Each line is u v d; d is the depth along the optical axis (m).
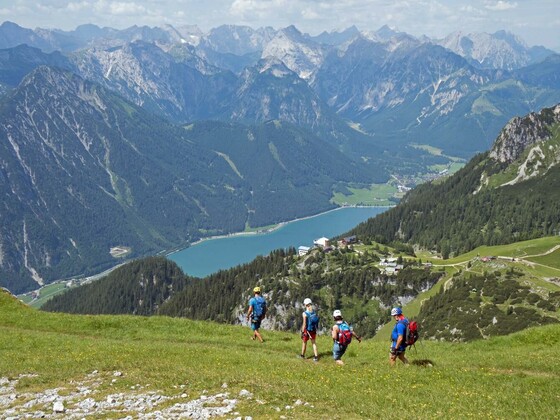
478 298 186.88
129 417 26.08
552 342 44.75
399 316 36.84
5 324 58.25
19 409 28.44
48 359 40.38
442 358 41.06
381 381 31.77
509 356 39.81
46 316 60.53
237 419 24.56
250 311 48.44
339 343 36.72
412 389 30.19
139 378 33.06
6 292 67.69
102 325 56.97
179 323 57.03
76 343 47.91
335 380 32.03
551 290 181.00
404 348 36.44
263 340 48.38
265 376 32.56
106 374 34.78
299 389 29.44
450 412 25.95
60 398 30.11
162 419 25.42
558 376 34.03
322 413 25.59
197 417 25.44
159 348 44.31
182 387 30.78
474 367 37.25
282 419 24.52
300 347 45.34
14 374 35.78
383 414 25.23
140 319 58.59
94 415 26.66
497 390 30.14
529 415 25.48
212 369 35.28
